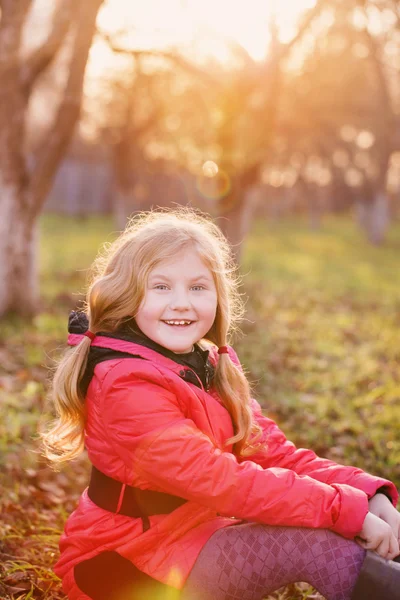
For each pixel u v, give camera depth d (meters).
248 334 8.88
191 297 2.14
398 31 10.27
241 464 2.00
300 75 12.81
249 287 13.84
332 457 4.49
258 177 10.42
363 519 1.97
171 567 2.00
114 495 2.06
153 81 14.33
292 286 14.93
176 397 2.06
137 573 2.03
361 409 5.62
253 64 9.66
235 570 1.99
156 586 2.01
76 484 3.96
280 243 27.25
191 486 1.94
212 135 13.99
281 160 21.30
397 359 8.10
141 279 2.12
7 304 8.92
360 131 19.02
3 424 4.70
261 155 10.23
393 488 2.17
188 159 18.25
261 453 2.34
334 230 36.91
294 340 8.80
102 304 2.15
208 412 2.13
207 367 2.23
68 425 2.22
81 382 2.13
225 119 10.08
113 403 2.01
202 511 2.10
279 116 14.52
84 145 24.39
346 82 14.13
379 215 30.06
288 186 34.91
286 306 12.09
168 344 2.12
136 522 2.04
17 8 8.21
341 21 10.89
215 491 1.93
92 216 36.91
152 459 1.96
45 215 34.97
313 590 2.83
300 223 40.88
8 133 8.57
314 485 1.99
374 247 29.06
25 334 8.02
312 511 1.96
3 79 8.35
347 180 30.47
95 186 37.75
